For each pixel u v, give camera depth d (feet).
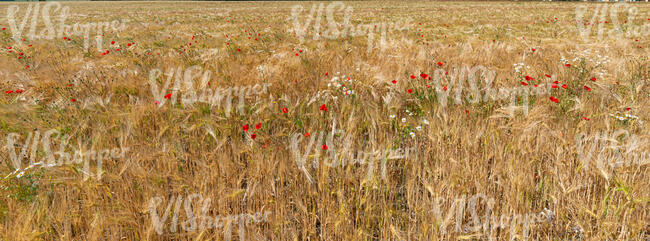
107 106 11.58
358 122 10.64
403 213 7.64
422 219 7.00
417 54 21.26
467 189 7.89
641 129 9.09
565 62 17.84
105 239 6.98
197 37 39.06
